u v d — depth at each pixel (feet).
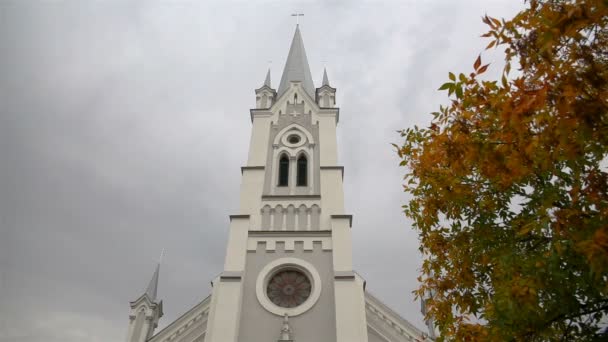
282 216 81.20
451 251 33.96
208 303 75.15
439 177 32.37
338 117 104.47
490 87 24.44
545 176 28.40
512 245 29.94
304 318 69.00
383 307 75.10
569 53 20.77
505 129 23.90
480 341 28.14
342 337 65.21
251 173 86.99
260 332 67.72
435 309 34.22
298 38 134.82
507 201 31.99
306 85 113.50
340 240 76.74
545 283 25.67
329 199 83.20
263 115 98.58
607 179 23.30
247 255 76.07
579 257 25.31
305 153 92.17
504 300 26.11
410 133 36.06
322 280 73.15
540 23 19.89
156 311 77.41
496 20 21.57
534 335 26.35
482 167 25.94
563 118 20.10
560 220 24.11
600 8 18.24
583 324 26.61
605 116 20.36
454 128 25.98
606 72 19.81
